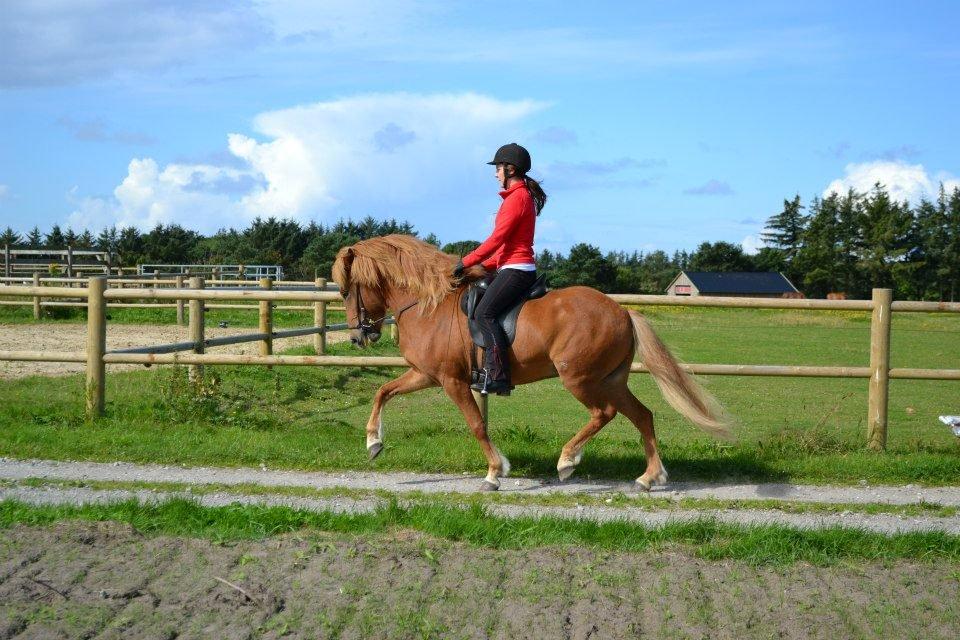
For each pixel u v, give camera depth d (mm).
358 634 3631
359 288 6891
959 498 6391
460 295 6539
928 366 17562
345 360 8102
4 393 9836
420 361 6578
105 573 4164
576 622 3783
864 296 73562
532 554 4562
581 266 58156
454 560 4457
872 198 74312
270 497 6043
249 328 20266
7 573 4133
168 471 6848
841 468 7047
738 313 40875
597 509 5941
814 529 5090
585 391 6309
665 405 12125
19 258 42875
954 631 3797
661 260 111312
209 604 3863
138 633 3592
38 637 3535
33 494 5953
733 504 6102
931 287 71750
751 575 4391
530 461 7270
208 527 4945
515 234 6355
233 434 7926
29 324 20844
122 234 66000
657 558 4574
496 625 3736
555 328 6207
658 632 3725
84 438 7582
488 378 6258
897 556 4723
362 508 5754
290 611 3820
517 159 6375
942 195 75062
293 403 10656
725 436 6348
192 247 66500
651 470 6586
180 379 8867
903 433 9797
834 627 3807
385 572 4258
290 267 59406
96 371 8484
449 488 6508
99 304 8469
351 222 61875
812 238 75250
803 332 28797
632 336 6371
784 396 13336
